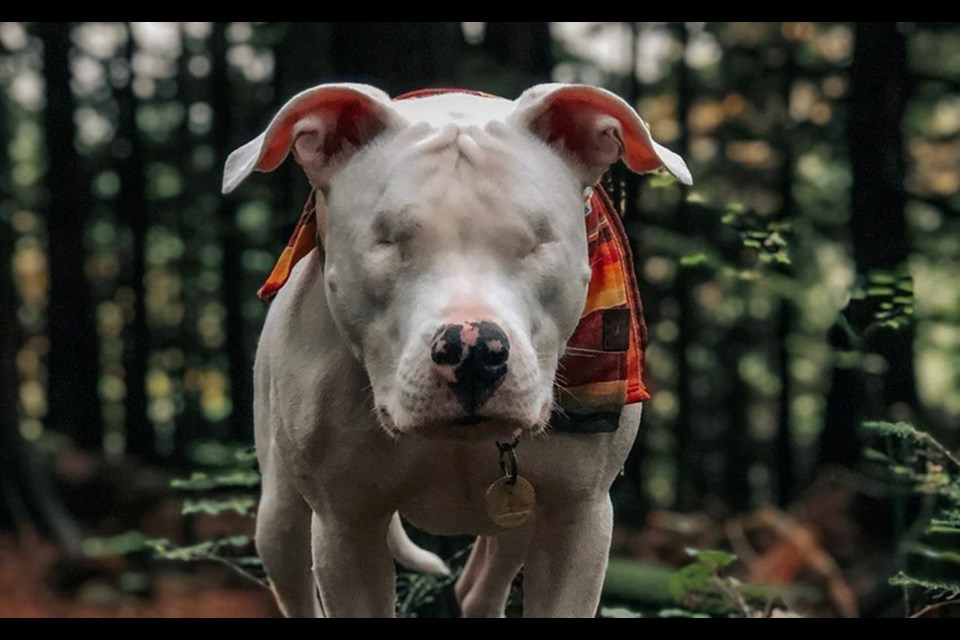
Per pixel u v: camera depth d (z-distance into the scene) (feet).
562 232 3.99
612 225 4.56
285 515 5.20
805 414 25.22
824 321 19.25
